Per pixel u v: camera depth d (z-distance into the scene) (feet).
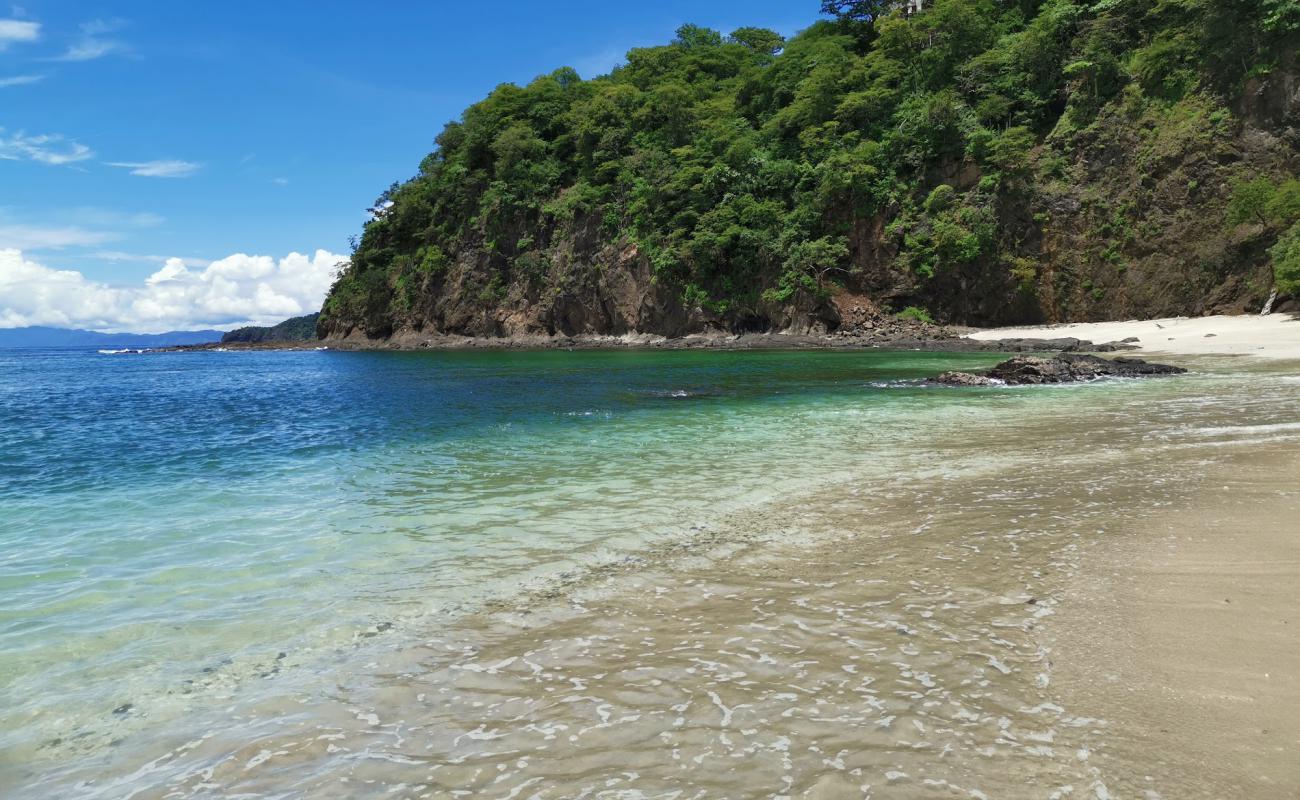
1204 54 164.35
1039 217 177.78
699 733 12.28
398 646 16.80
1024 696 12.96
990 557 21.44
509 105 290.15
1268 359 92.79
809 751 11.53
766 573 21.04
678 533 25.95
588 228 248.93
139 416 75.87
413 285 296.71
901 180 199.11
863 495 30.89
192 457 47.01
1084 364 82.53
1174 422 47.52
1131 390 68.03
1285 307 139.23
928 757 11.18
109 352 453.99
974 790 10.29
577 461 41.75
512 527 27.50
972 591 18.62
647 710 13.19
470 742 12.44
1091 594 17.92
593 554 23.79
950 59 208.85
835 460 39.55
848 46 243.60
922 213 192.65
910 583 19.48
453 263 286.05
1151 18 178.09
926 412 58.90
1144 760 10.80
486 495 33.37
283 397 95.55
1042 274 178.70
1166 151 164.14
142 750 12.74
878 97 208.44
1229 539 21.74
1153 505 26.50
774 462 39.52
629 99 262.47
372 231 323.37
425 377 124.67
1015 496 29.35
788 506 29.45
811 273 201.16
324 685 14.93
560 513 29.48
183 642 17.42
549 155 279.08
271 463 44.11
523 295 264.52
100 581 22.13
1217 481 29.76
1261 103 155.02
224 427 63.98
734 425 55.42
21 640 17.69
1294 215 139.85
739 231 209.05
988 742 11.53
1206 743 11.17
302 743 12.69
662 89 248.32
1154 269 163.73
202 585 21.59
